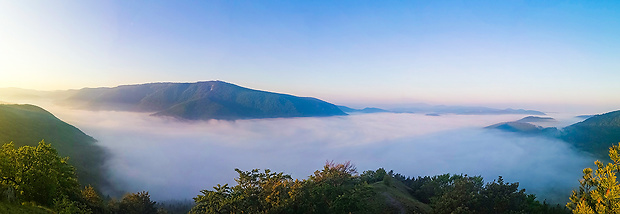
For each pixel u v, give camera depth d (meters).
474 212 39.75
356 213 40.06
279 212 39.41
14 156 40.28
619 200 21.36
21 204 30.34
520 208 42.47
